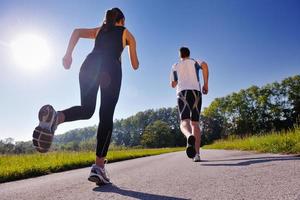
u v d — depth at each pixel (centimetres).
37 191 297
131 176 375
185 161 582
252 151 754
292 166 320
